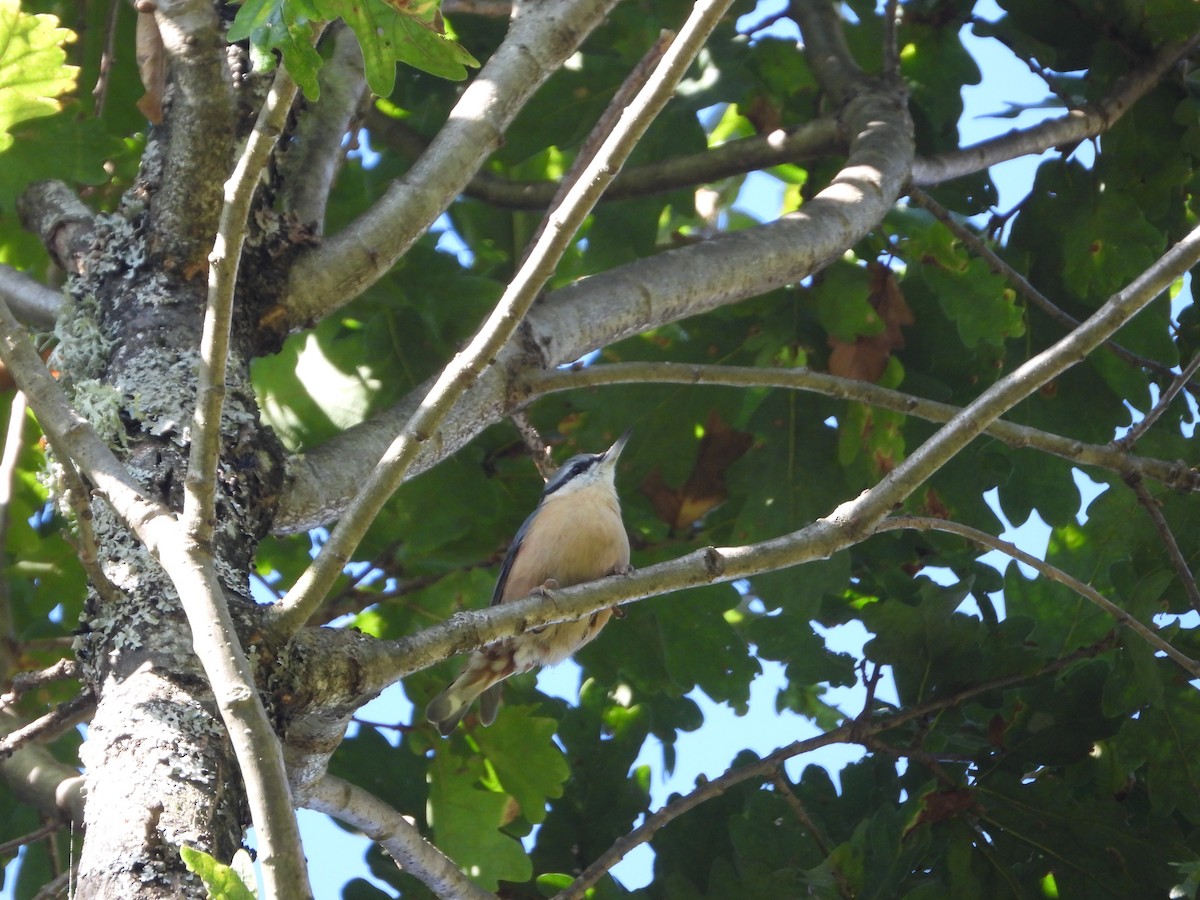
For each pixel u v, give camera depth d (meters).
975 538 6.99
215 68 7.13
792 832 9.88
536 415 12.06
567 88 11.74
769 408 11.51
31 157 8.01
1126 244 11.56
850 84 11.31
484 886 10.16
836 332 11.32
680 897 9.69
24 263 10.45
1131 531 11.09
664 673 11.46
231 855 5.18
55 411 5.45
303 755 7.07
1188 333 12.34
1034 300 10.66
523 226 12.67
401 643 6.12
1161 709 9.64
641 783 11.38
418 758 11.12
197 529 5.02
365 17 5.28
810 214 9.62
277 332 7.52
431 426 5.59
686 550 11.75
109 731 5.41
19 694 6.94
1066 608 11.12
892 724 10.00
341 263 7.66
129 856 4.93
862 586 12.29
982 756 10.09
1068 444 8.20
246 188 5.09
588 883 8.98
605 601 6.32
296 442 11.28
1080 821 9.66
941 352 11.69
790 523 11.24
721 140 16.11
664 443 11.73
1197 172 12.50
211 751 5.38
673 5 12.05
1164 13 11.44
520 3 8.72
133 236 7.29
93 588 6.05
